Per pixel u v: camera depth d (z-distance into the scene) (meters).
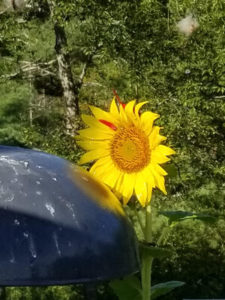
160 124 3.94
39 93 6.39
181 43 4.22
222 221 3.00
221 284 2.86
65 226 0.56
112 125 0.81
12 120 5.88
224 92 4.12
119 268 0.58
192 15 3.97
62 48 5.78
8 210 0.56
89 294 0.57
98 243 0.57
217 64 3.99
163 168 0.82
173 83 4.21
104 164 0.80
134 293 0.85
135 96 4.30
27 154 0.62
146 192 0.79
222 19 3.93
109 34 4.39
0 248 0.54
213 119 4.19
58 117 5.99
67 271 0.55
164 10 4.40
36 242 0.55
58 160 0.63
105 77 5.38
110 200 0.61
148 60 4.29
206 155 4.07
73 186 0.60
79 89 5.87
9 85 6.10
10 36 5.42
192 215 0.86
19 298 2.56
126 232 0.60
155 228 2.64
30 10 5.82
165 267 2.88
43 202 0.57
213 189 3.81
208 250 2.95
